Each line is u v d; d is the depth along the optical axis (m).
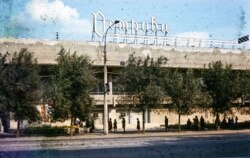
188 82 42.06
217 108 44.53
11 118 34.81
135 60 40.91
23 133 33.97
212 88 44.31
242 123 48.22
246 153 18.19
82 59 37.34
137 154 18.19
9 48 43.34
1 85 33.44
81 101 36.47
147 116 53.38
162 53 51.97
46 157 16.98
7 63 33.81
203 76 44.72
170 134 36.38
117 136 34.31
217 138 28.31
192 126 45.38
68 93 36.38
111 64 48.88
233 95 44.50
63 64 36.72
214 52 55.56
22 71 34.03
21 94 33.88
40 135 33.78
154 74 40.53
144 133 38.75
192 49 54.09
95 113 48.94
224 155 17.45
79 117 37.06
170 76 41.75
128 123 51.72
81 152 18.94
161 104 40.56
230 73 44.72
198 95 42.06
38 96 34.66
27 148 20.41
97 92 48.62
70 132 35.91
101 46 48.53
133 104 40.25
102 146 22.50
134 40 50.62
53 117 36.03
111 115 49.66
